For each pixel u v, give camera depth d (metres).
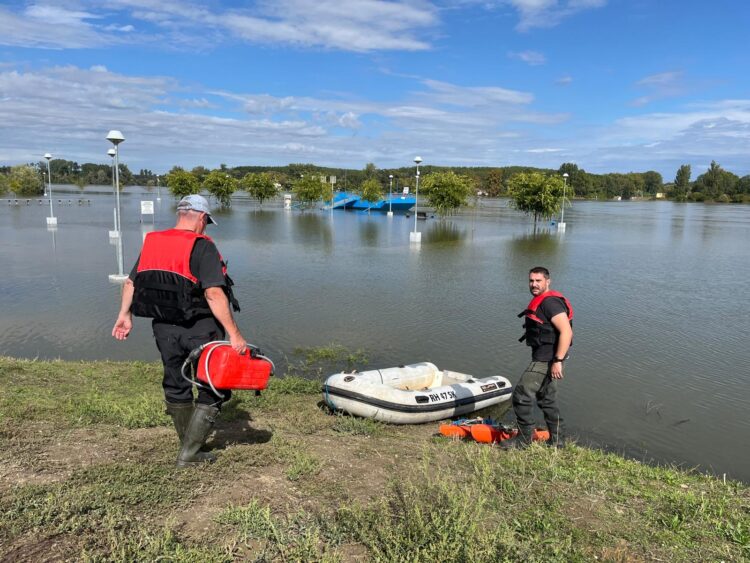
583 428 6.56
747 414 7.02
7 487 3.07
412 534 2.88
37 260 19.47
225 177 59.03
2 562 2.37
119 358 8.79
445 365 8.75
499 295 14.34
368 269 18.58
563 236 32.50
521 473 4.08
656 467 5.15
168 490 3.17
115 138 15.58
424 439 5.40
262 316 11.77
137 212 48.25
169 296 3.23
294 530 2.88
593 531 3.22
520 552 2.83
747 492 4.23
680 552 3.04
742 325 11.59
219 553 2.59
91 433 4.20
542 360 4.95
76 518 2.75
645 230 37.94
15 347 9.30
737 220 50.41
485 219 47.78
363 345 9.75
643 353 9.56
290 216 47.78
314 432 5.19
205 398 3.46
